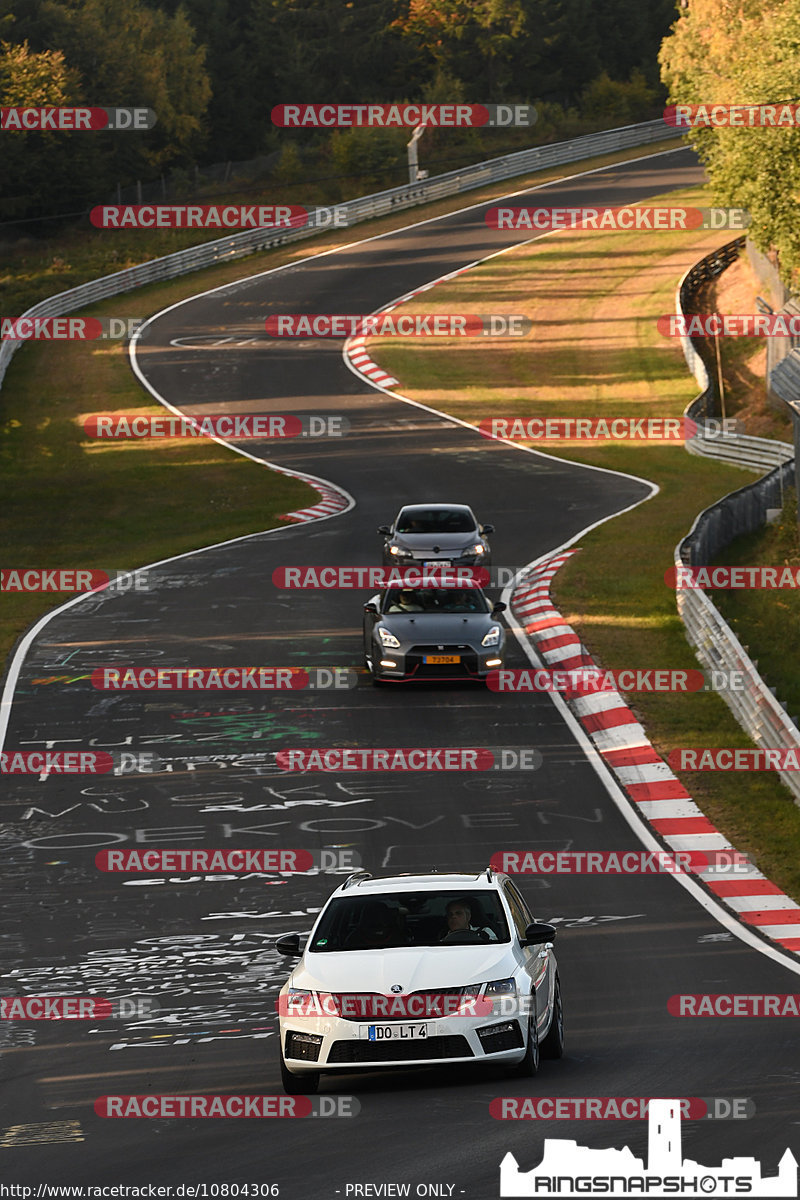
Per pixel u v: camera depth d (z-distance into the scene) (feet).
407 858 205.98
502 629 294.05
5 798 237.45
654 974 159.33
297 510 497.87
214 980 166.61
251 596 377.09
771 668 320.50
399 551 369.50
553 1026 130.31
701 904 187.62
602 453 596.29
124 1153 107.76
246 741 262.06
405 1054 117.70
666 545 427.74
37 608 373.81
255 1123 113.50
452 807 227.40
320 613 356.79
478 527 383.65
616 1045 133.39
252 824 222.07
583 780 239.71
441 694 289.53
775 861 204.33
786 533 448.24
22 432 636.48
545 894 192.44
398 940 128.98
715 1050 128.77
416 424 641.81
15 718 280.10
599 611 351.05
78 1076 135.54
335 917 133.08
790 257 564.71
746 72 581.53
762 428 647.97
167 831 220.64
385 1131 107.04
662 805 228.02
